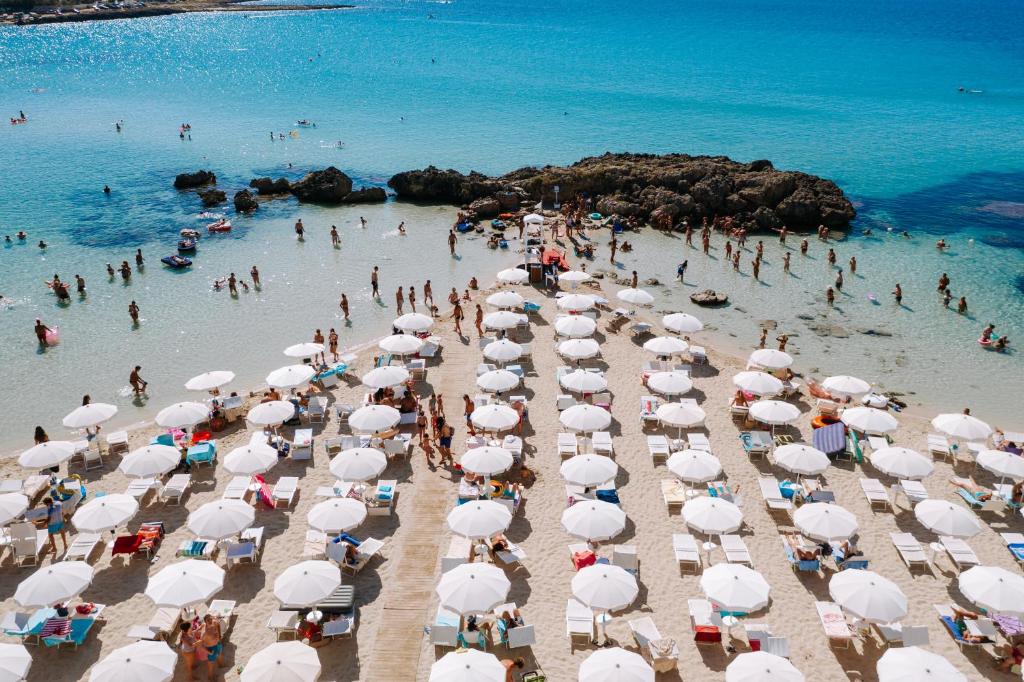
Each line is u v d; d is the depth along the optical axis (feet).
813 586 69.97
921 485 81.30
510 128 322.55
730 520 70.90
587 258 168.35
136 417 103.35
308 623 62.85
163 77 455.22
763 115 359.87
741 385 97.86
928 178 245.45
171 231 185.98
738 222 189.88
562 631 64.44
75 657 61.46
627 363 115.65
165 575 62.18
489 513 70.38
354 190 222.07
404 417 96.02
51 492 80.33
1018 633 61.77
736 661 55.26
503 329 120.57
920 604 67.56
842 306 143.13
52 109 352.69
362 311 139.33
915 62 551.59
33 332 129.18
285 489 81.71
